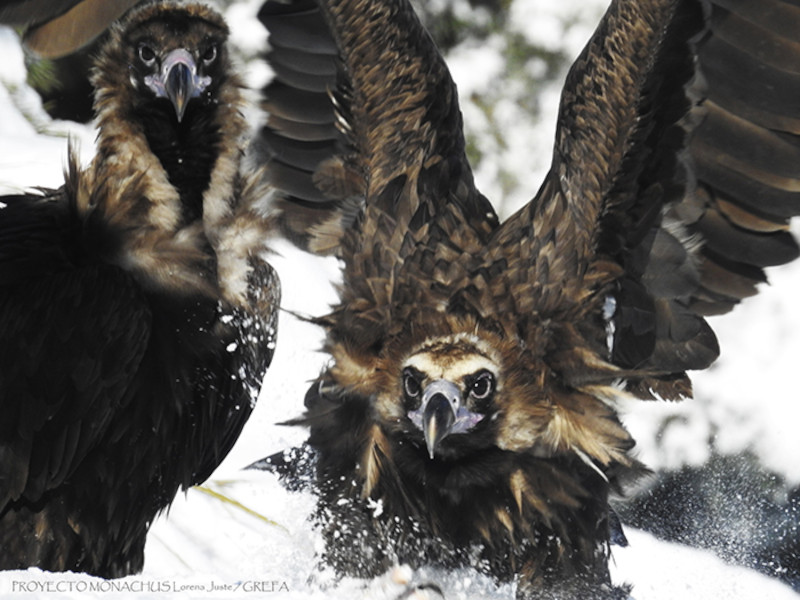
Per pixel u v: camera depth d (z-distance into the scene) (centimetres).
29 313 912
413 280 905
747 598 1220
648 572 1214
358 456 909
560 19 1959
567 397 903
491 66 1950
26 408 901
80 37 990
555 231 920
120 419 926
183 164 991
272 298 1049
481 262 915
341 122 1012
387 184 965
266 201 1042
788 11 902
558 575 913
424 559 911
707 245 973
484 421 880
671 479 1747
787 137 938
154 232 962
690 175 938
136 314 928
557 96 1961
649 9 899
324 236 1008
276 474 999
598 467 916
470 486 896
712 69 924
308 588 914
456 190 985
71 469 912
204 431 984
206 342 973
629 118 911
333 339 927
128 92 991
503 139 1956
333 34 1009
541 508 900
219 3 1677
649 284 953
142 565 980
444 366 873
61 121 1772
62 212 961
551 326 909
